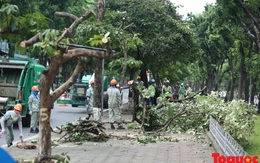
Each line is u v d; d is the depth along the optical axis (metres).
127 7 28.97
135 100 17.89
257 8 29.36
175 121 17.94
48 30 6.86
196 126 17.62
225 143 10.73
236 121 14.72
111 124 18.73
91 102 23.06
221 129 11.97
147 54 29.62
